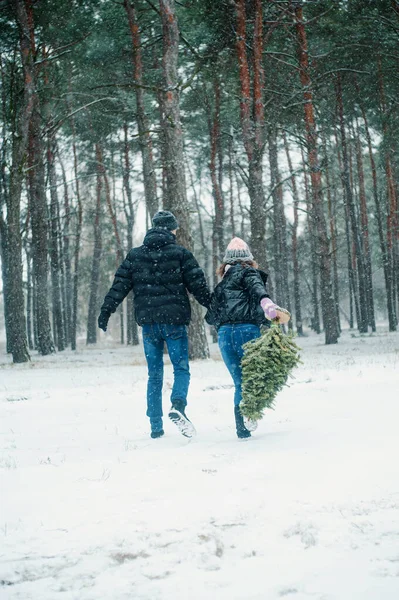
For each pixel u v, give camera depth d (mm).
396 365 10992
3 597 2049
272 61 24906
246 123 20906
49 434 6043
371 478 3303
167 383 10086
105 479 3678
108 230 45812
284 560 2250
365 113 34344
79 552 2398
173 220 5734
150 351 5527
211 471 3719
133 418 6902
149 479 3613
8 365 21547
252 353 4836
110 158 35688
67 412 7664
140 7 23891
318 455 3977
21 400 9344
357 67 27016
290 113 25688
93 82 27203
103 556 2352
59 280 40031
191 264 5508
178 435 5531
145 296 5469
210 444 4797
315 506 2863
